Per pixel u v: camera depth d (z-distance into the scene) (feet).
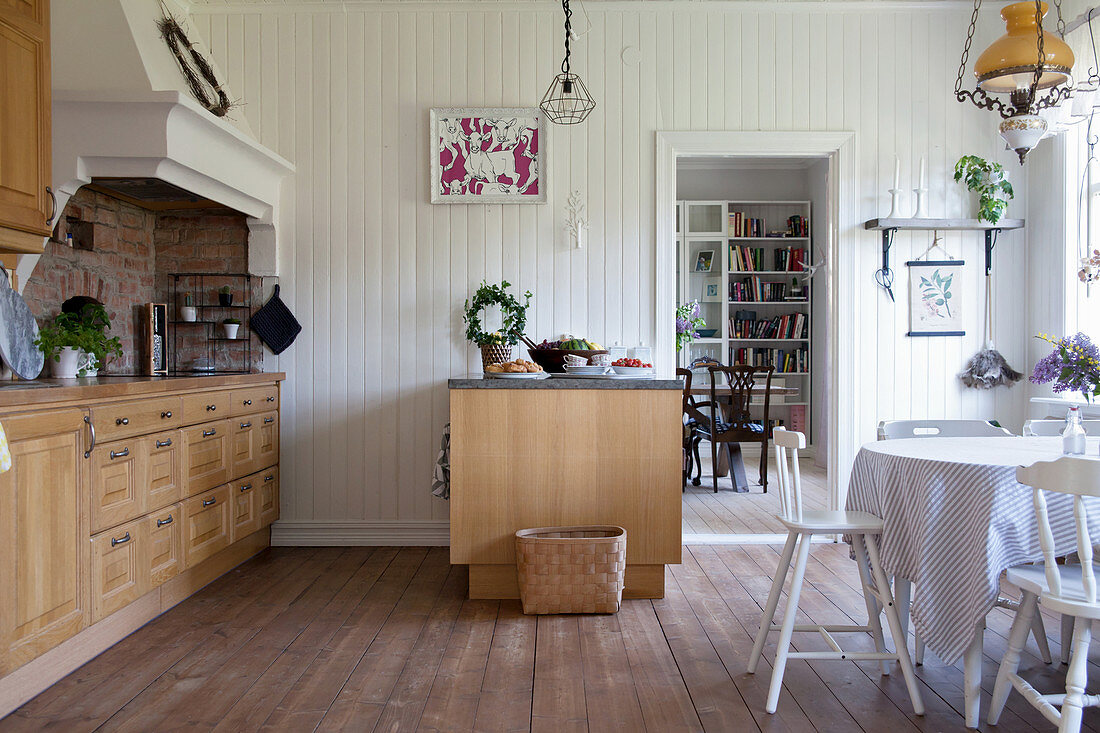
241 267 15.05
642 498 11.86
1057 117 10.80
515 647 9.96
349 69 15.02
